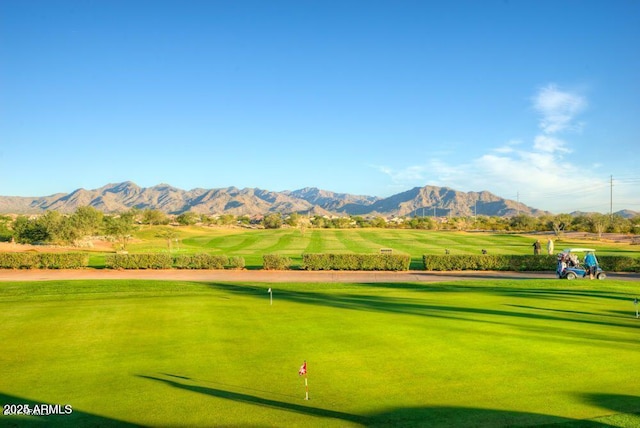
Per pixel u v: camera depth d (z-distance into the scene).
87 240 70.12
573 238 79.50
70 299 23.30
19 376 11.55
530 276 34.34
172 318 18.41
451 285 28.58
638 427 8.52
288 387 10.77
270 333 15.84
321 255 37.78
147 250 62.12
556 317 18.58
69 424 8.88
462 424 8.74
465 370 11.88
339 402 9.88
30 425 8.83
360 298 23.78
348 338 15.10
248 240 76.81
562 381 11.05
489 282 29.53
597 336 15.30
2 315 18.98
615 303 21.97
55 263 38.34
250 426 8.77
